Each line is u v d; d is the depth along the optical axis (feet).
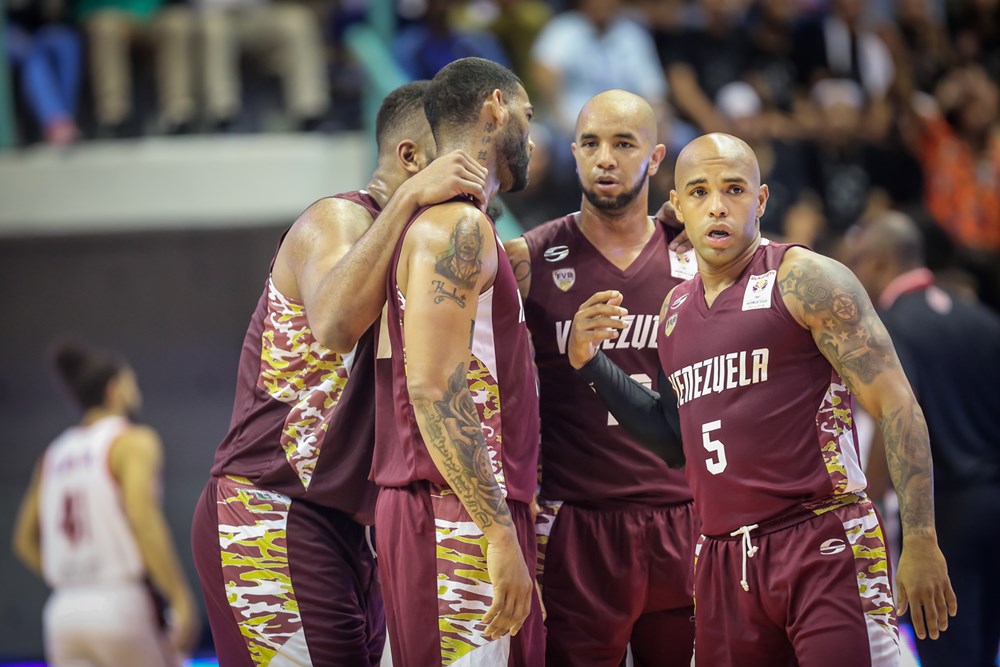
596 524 26.94
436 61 60.64
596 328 24.48
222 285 57.88
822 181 63.16
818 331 22.09
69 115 57.16
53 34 57.52
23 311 57.36
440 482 22.09
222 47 56.90
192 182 54.85
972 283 56.49
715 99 65.21
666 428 25.17
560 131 57.41
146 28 57.52
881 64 69.62
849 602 21.68
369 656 26.45
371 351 24.81
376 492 25.18
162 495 58.23
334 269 22.76
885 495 34.17
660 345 24.64
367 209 25.21
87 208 54.75
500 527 21.16
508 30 64.28
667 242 27.66
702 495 23.30
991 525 34.86
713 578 23.24
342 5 63.31
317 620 24.53
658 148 27.25
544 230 28.02
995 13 75.05
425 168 22.79
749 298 22.85
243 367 25.76
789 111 65.82
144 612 39.47
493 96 23.24
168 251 57.16
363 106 58.95
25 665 55.06
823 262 22.34
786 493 22.25
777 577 22.22
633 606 26.89
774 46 67.31
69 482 39.63
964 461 35.04
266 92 60.23
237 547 24.64
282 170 54.90
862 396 21.88
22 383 57.77
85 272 57.21
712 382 23.02
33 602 56.29
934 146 66.13
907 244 37.11
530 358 23.54
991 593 35.42
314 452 24.73
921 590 21.38
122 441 39.52
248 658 24.72
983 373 35.58
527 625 22.70
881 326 22.11
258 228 56.34
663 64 65.36
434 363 21.25
